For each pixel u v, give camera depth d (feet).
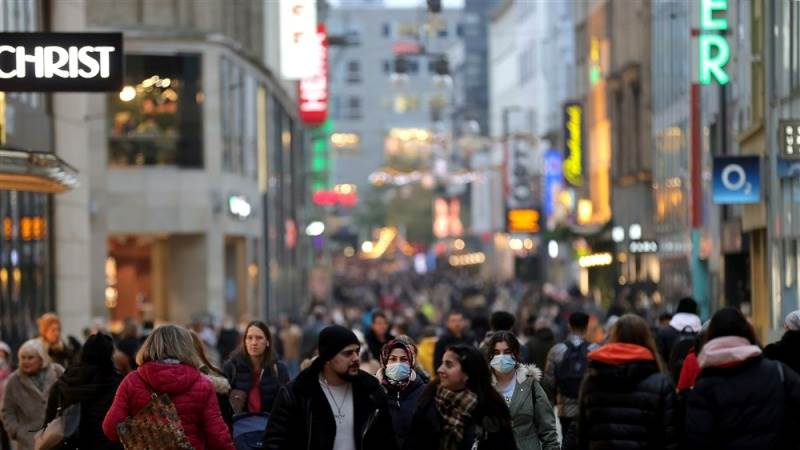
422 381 88.02
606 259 390.01
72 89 118.93
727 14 205.98
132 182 311.47
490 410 68.64
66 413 82.07
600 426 69.51
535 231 507.71
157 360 75.82
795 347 80.59
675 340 124.06
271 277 393.29
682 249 288.71
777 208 187.11
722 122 242.78
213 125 315.58
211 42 315.78
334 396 71.46
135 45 311.47
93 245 302.45
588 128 429.79
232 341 201.05
